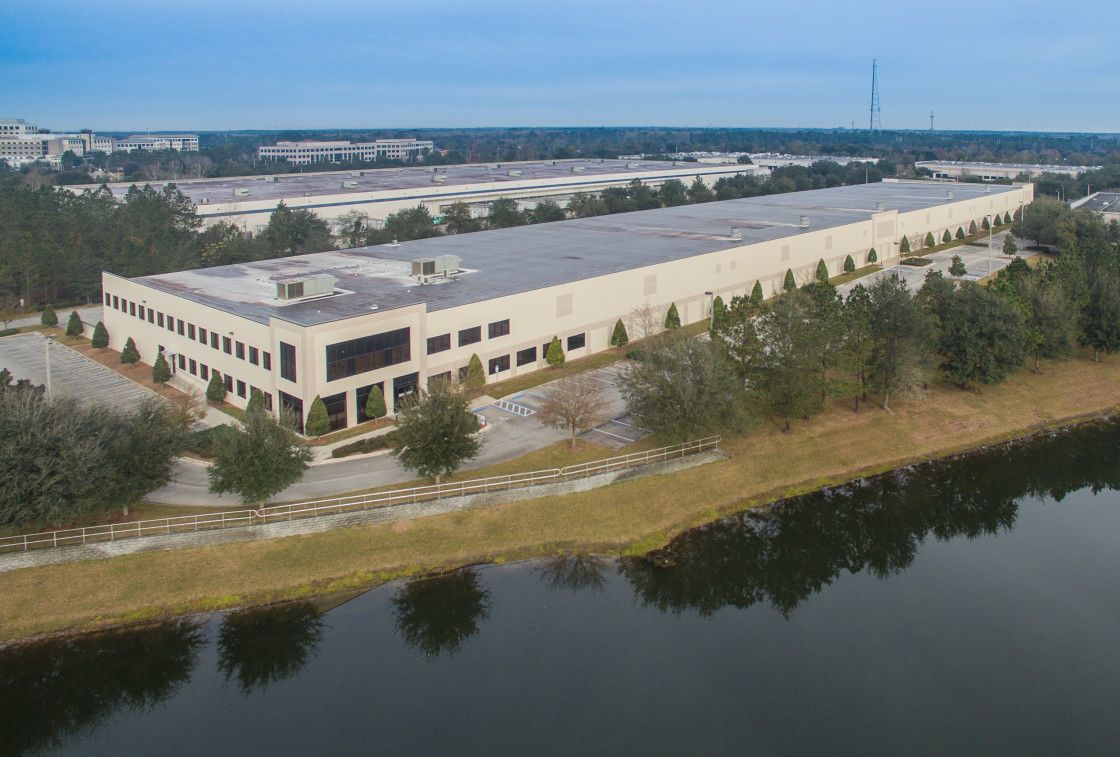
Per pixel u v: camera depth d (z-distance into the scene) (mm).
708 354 48812
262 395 53000
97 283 88438
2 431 36938
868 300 58625
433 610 37969
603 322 69625
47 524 39000
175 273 68500
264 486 39812
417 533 42250
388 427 52375
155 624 36281
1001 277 75188
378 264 71688
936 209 120125
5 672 33500
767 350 55344
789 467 52156
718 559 43312
